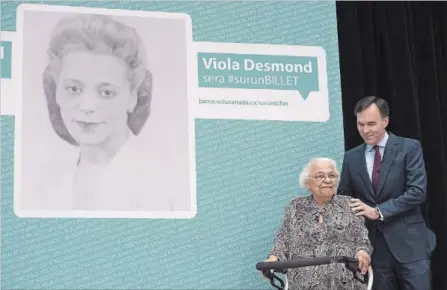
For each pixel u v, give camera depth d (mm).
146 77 5098
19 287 4742
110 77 5051
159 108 5082
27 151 4871
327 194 4516
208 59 5195
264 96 5223
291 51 5312
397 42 5766
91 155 4949
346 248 4461
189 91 5133
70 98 4984
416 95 5742
